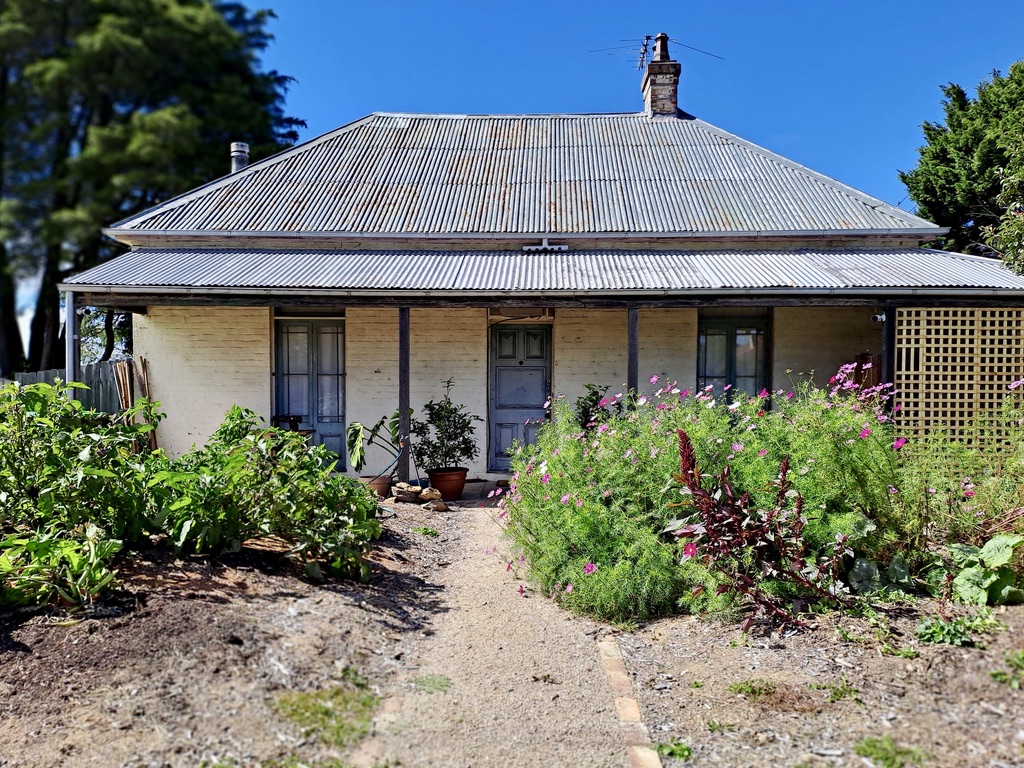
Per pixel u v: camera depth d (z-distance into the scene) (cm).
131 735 308
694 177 1312
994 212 1977
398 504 858
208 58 1948
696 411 624
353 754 306
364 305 952
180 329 1130
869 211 1182
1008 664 354
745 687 372
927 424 860
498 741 325
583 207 1220
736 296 924
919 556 487
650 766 305
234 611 418
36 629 385
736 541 450
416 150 1436
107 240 1884
